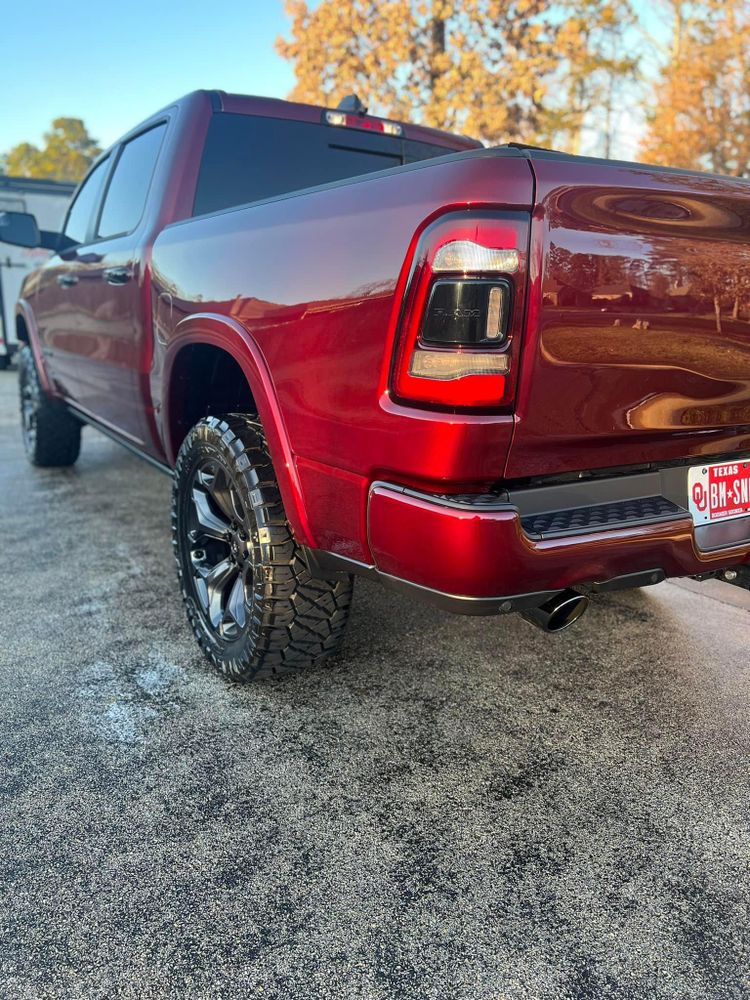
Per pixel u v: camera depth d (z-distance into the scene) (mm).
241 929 1481
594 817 1802
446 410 1485
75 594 3084
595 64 14516
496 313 1445
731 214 1675
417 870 1634
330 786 1906
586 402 1583
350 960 1416
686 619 2887
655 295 1594
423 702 2293
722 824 1776
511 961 1417
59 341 4105
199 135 2865
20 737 2090
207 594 2486
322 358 1745
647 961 1418
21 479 5016
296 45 15070
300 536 1967
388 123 3293
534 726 2174
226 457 2180
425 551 1561
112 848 1687
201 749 2047
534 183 1435
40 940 1450
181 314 2434
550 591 1628
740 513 1984
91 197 3965
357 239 1648
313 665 2506
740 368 1778
